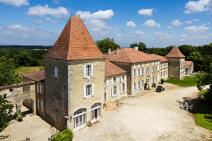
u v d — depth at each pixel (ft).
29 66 275.18
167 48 294.46
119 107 88.99
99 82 69.00
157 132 62.34
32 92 76.23
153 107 89.61
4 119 50.01
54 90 64.08
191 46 262.67
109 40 262.26
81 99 61.82
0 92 65.46
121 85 106.01
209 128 65.00
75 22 64.75
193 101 100.89
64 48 59.77
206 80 85.15
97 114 72.08
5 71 91.50
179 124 69.21
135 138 57.98
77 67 58.59
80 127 63.98
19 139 57.21
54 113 65.72
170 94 116.37
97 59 66.03
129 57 114.21
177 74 171.94
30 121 71.77
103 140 56.49
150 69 133.28
